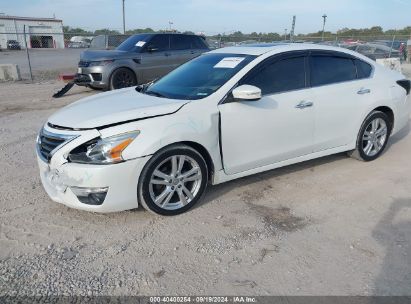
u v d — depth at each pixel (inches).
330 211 150.4
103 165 127.0
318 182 178.1
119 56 406.0
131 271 113.9
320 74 179.8
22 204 154.0
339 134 187.2
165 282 109.3
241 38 836.0
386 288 106.3
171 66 439.2
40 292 104.7
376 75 200.8
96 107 148.7
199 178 147.9
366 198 161.6
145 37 431.2
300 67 173.5
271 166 168.7
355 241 129.1
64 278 110.3
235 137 153.0
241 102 152.9
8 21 1722.4
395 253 122.1
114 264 117.1
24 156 210.5
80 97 409.1
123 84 412.8
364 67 197.9
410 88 218.8
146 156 132.0
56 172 132.0
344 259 119.3
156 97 158.7
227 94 150.9
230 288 106.8
